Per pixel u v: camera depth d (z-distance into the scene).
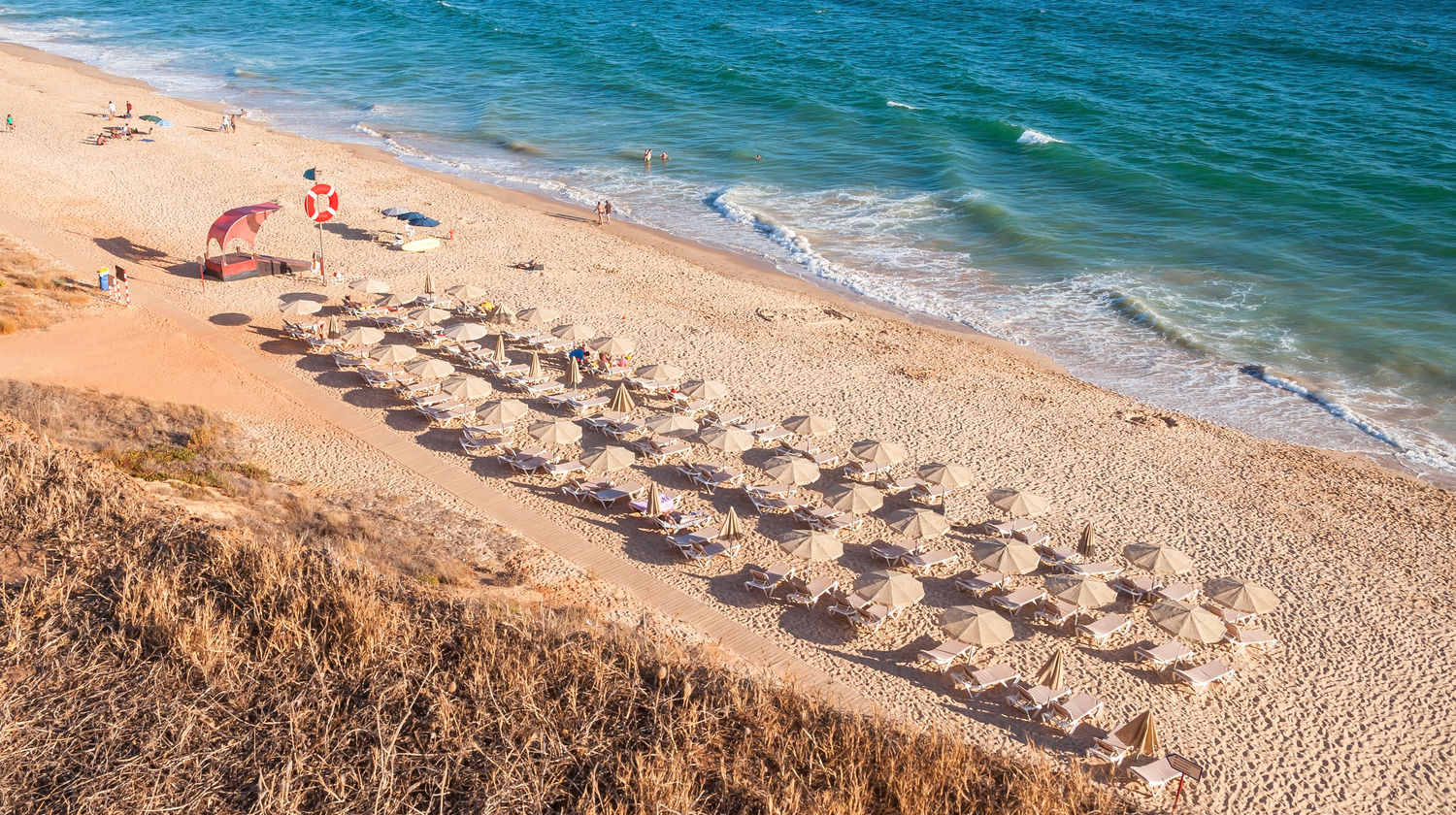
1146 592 21.34
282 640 15.73
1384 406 30.23
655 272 39.47
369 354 30.09
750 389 30.09
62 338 30.56
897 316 36.56
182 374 28.97
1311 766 16.98
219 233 35.38
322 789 13.33
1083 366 32.94
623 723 14.86
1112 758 16.53
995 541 21.31
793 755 14.65
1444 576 22.34
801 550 20.88
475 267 38.88
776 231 44.88
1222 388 31.38
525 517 23.05
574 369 28.83
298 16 97.38
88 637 15.62
